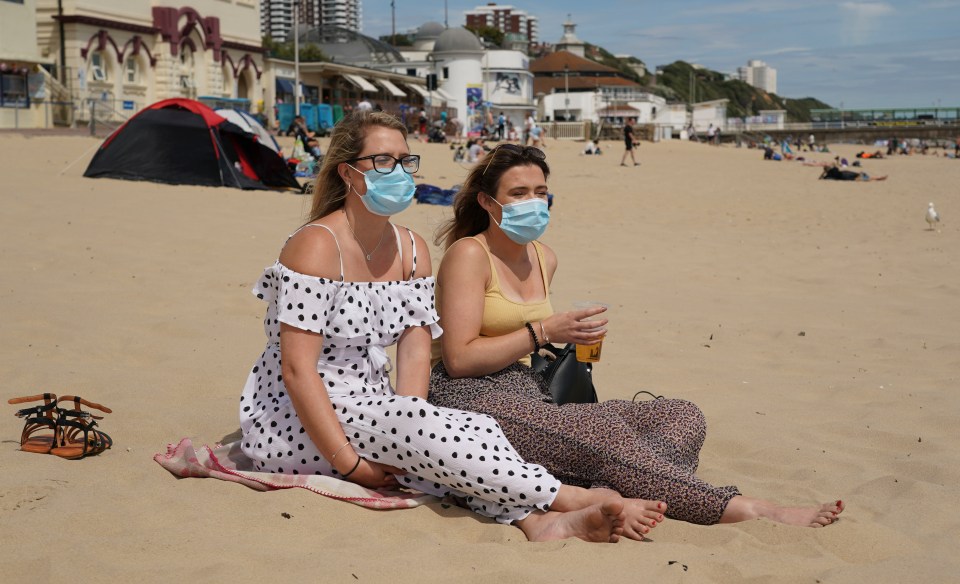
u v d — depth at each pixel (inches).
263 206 586.6
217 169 685.9
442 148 1491.1
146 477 149.2
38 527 126.0
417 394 153.9
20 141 936.3
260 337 261.3
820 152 2434.8
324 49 2997.0
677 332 295.4
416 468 142.7
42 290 303.1
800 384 235.9
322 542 128.1
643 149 1942.7
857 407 215.0
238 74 1819.6
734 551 128.5
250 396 156.6
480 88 2965.1
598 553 127.0
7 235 403.5
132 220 475.5
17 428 173.2
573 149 1828.2
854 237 574.6
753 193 898.7
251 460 156.3
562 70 4638.3
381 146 147.8
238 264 375.9
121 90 1531.7
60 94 1386.6
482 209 165.5
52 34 1434.5
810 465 173.6
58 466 152.6
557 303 338.0
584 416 145.9
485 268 159.6
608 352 265.1
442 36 2942.9
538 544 131.5
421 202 660.7
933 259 470.6
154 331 260.7
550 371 163.3
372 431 144.3
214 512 135.0
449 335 157.5
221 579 112.6
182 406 195.3
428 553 123.6
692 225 635.5
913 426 200.1
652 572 120.6
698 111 4650.6
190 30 1657.2
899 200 840.3
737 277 412.5
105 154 681.6
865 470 170.2
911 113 4719.5
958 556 129.3
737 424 198.5
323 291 145.9
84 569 113.6
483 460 137.9
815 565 124.9
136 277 335.3
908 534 137.7
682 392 226.5
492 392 153.6
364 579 115.1
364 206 150.6
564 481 146.9
